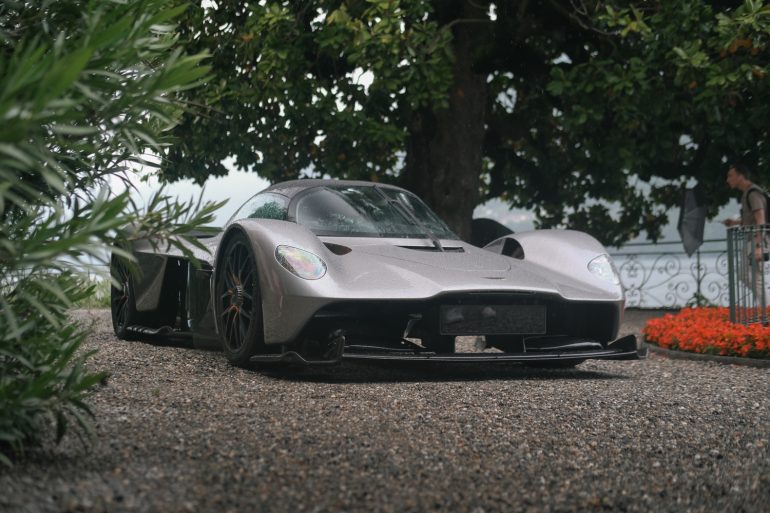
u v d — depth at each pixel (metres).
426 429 2.83
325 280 3.90
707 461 2.53
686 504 2.05
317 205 4.71
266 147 9.79
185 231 2.22
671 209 12.70
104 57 1.82
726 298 11.50
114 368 4.04
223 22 9.45
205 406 3.07
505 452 2.55
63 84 1.50
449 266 4.26
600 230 12.80
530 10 9.99
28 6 2.12
